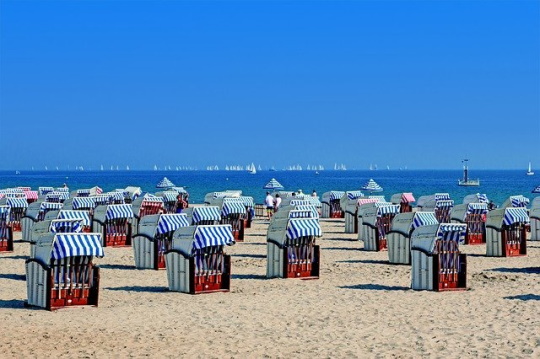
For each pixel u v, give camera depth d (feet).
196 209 102.12
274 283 69.41
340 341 45.14
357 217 122.42
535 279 70.95
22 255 91.97
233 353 42.24
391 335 46.73
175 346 43.78
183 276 63.72
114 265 81.92
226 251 96.02
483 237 108.58
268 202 164.35
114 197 148.25
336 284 68.80
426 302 58.29
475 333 46.88
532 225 114.52
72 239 55.57
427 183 538.06
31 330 47.73
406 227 83.56
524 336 45.73
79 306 56.44
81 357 41.06
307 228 72.38
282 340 45.44
